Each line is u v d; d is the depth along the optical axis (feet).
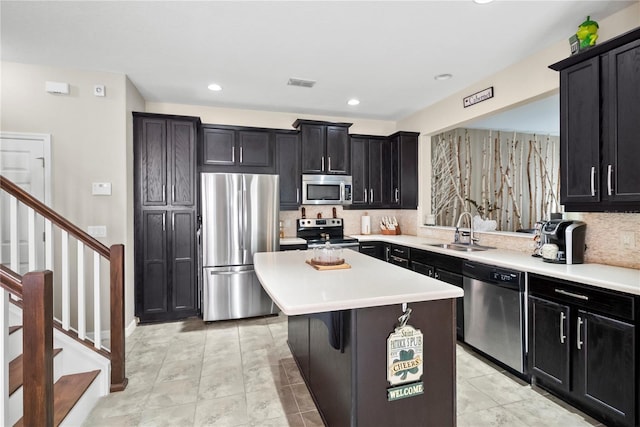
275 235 12.61
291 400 6.98
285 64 9.81
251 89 11.93
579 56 6.96
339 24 7.61
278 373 8.13
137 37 8.21
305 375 7.63
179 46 8.68
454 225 16.43
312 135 14.39
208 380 7.80
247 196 12.16
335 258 7.41
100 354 7.24
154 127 11.61
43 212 6.61
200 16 7.28
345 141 14.87
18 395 5.50
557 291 6.85
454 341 5.26
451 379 5.23
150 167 11.57
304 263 7.55
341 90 12.09
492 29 7.83
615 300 5.82
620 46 6.28
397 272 6.48
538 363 7.26
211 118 14.07
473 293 9.19
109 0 6.72
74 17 7.31
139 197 11.46
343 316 5.00
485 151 17.16
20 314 7.02
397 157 15.10
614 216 7.45
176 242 11.88
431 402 5.12
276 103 13.62
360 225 16.63
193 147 11.99
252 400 6.98
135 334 10.74
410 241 13.25
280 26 7.70
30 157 9.80
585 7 6.95
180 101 13.28
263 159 13.75
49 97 9.95
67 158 10.11
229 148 13.32
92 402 6.75
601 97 6.64
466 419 6.28
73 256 10.18
